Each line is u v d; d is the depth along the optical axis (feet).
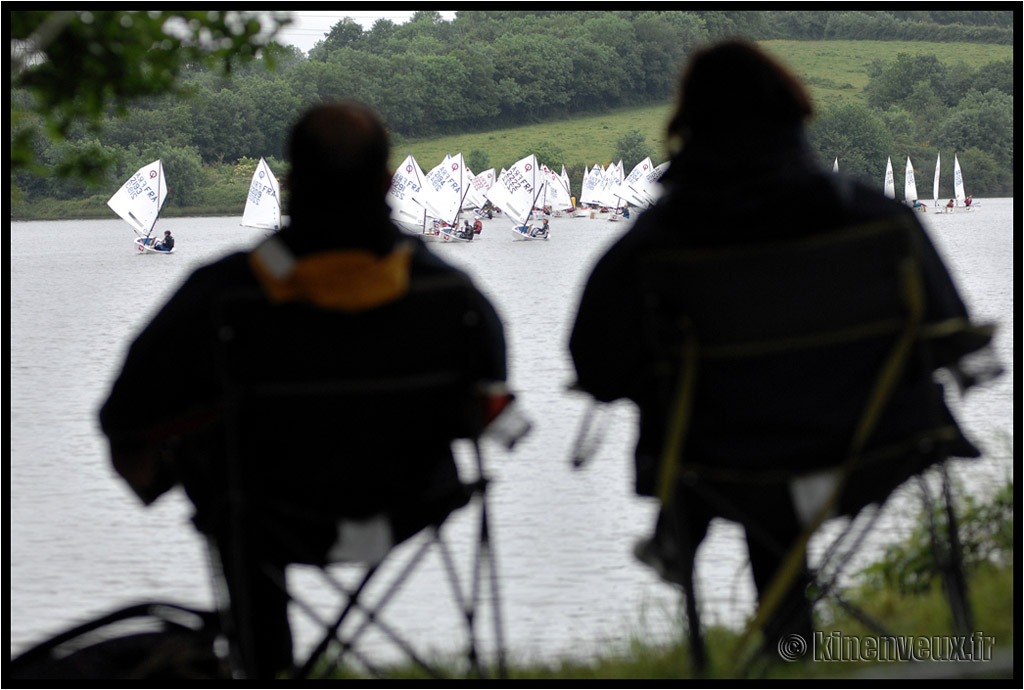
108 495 139.85
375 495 37.04
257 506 36.83
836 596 42.91
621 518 120.06
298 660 53.36
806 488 36.91
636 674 45.27
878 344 36.42
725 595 78.89
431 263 36.99
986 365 38.50
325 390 35.96
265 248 35.91
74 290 549.54
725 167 36.14
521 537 111.96
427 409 36.99
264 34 57.67
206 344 36.24
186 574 110.63
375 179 35.91
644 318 37.70
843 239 35.86
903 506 62.23
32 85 55.98
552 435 169.78
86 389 245.65
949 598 41.24
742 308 36.14
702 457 37.32
